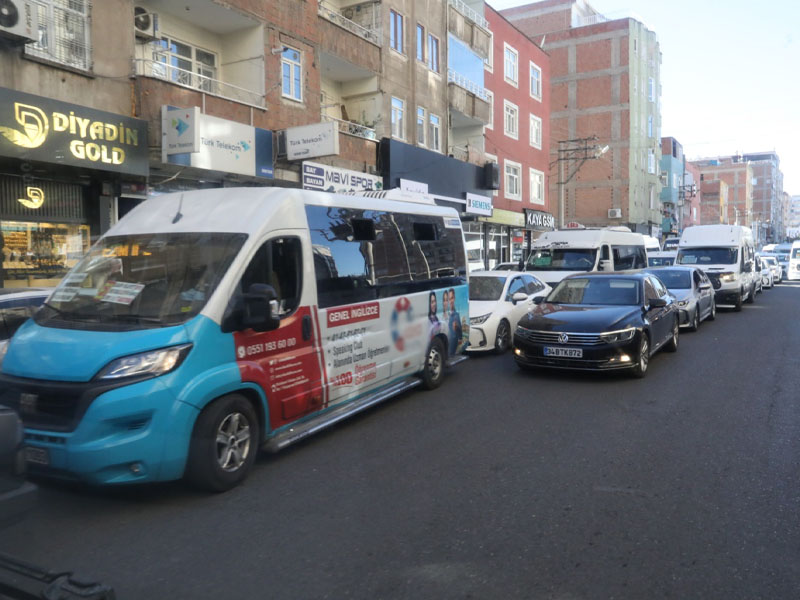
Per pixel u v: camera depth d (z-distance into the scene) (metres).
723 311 20.14
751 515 4.54
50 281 12.19
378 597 3.48
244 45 15.70
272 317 5.34
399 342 7.75
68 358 4.68
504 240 32.75
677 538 4.17
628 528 4.32
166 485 5.24
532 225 33.81
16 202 11.65
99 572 3.77
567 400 8.07
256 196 6.02
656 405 7.77
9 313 6.72
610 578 3.66
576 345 9.10
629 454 5.93
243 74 15.73
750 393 8.37
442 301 8.89
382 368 7.38
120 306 5.21
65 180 12.30
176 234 5.77
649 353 9.77
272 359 5.66
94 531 4.35
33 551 4.05
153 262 5.54
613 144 48.69
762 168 131.12
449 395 8.41
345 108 21.11
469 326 10.28
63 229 12.44
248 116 14.80
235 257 5.40
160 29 14.59
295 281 6.05
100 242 6.00
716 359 10.98
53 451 4.52
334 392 6.51
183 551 4.04
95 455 4.42
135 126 12.13
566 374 9.70
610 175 48.81
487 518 4.51
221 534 4.29
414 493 5.00
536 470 5.50
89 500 4.91
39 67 10.88
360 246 7.18
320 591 3.54
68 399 4.56
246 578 3.69
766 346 12.38
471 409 7.66
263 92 15.45
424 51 23.27
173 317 5.01
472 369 10.19
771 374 9.59
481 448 6.14
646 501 4.80
